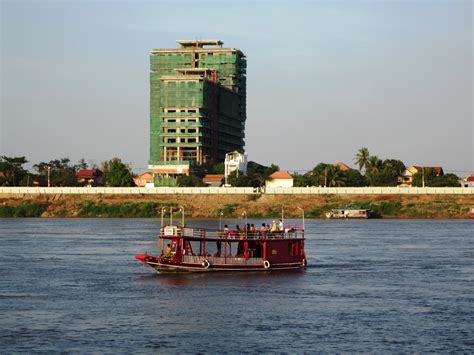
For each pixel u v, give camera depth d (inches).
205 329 5007.4
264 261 7524.6
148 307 5698.8
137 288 6520.7
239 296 6141.7
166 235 7381.9
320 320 5260.8
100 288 6530.5
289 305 5767.7
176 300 5964.6
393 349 4552.2
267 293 6284.5
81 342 4687.5
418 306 5743.1
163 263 7283.5
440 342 4697.3
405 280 7037.4
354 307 5703.7
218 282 6835.6
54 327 5054.1
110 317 5349.4
